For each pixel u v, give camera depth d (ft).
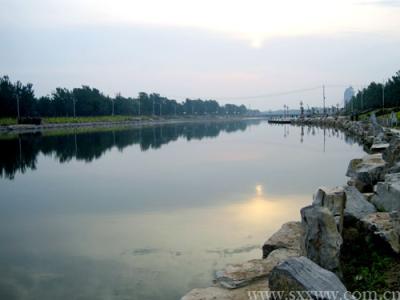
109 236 37.24
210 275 28.22
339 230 26.68
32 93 291.38
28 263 31.53
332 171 69.26
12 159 99.76
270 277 18.44
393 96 208.44
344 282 22.25
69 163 91.09
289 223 30.86
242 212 43.65
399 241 24.95
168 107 505.66
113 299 25.40
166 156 99.50
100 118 335.67
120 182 64.90
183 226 39.32
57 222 42.50
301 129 216.74
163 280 27.73
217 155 98.94
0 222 42.93
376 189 33.73
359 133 130.52
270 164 80.33
